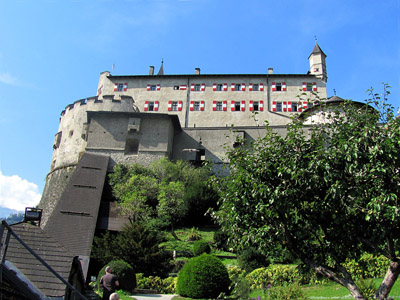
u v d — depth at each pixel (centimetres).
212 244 2819
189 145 4494
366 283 1337
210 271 1711
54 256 1238
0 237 754
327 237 1154
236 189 1172
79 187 3306
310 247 1172
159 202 3195
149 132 4244
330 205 1107
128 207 3014
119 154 4134
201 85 5625
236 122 5341
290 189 1105
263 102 5450
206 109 5469
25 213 1492
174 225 3344
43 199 4509
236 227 1180
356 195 1056
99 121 4312
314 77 5553
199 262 1747
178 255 2577
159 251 2188
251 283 1722
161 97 5588
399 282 1462
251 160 1205
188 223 3406
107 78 5784
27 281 840
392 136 1055
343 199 1080
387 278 971
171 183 3300
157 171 3812
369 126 1109
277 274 1712
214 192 3422
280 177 1154
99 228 2872
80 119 4778
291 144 1186
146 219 3047
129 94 5644
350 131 1143
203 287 1678
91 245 2392
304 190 1125
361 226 1123
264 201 1128
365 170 1071
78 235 2655
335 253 1134
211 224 3403
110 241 2250
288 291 1424
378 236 1080
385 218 998
